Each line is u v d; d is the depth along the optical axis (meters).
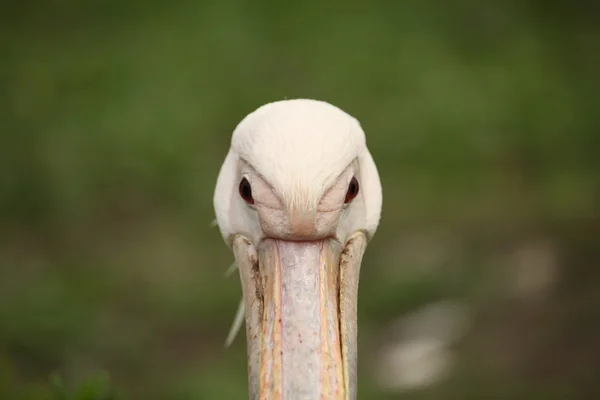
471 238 16.52
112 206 17.61
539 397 13.04
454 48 23.31
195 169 18.41
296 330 5.86
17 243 16.53
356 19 24.02
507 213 17.25
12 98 20.89
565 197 17.69
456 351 14.03
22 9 25.41
